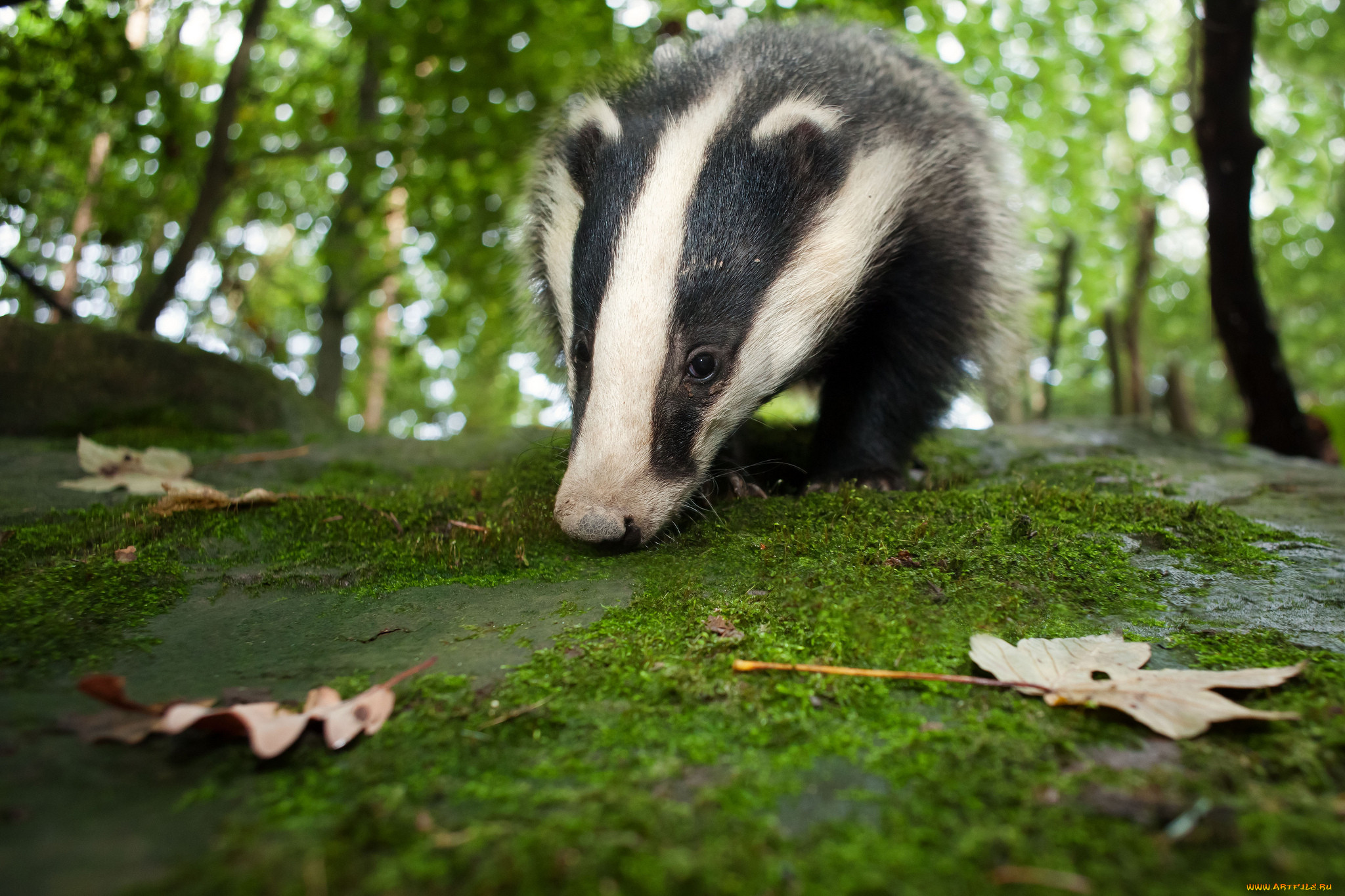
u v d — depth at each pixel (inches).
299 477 18.1
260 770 6.1
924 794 5.8
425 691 7.5
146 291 54.4
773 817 5.5
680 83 16.8
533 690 7.5
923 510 13.0
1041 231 60.4
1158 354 114.0
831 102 16.2
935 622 8.9
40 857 5.0
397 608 10.0
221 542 12.5
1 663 8.2
